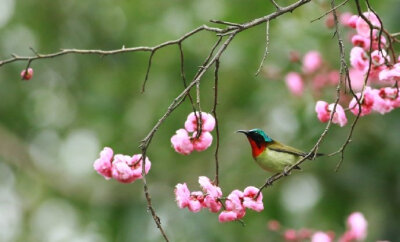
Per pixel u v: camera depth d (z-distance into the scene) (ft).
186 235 41.78
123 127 44.68
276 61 41.75
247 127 43.91
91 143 53.01
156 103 43.24
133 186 47.19
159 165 44.83
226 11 41.91
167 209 43.14
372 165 40.68
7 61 21.88
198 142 21.74
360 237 31.12
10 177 56.34
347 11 35.09
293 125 40.50
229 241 41.55
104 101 46.55
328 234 32.30
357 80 37.17
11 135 55.72
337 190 42.42
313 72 38.75
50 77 54.85
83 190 52.65
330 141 40.06
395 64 23.31
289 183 43.80
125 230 44.60
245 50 41.86
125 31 49.52
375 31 24.72
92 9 52.65
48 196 53.78
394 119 39.09
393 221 41.27
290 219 42.70
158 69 43.37
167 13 44.55
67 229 52.01
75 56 53.67
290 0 40.45
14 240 53.36
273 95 42.11
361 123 39.70
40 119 55.36
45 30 53.88
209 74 42.45
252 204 20.99
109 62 51.60
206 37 42.22
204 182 20.95
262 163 31.60
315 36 40.60
